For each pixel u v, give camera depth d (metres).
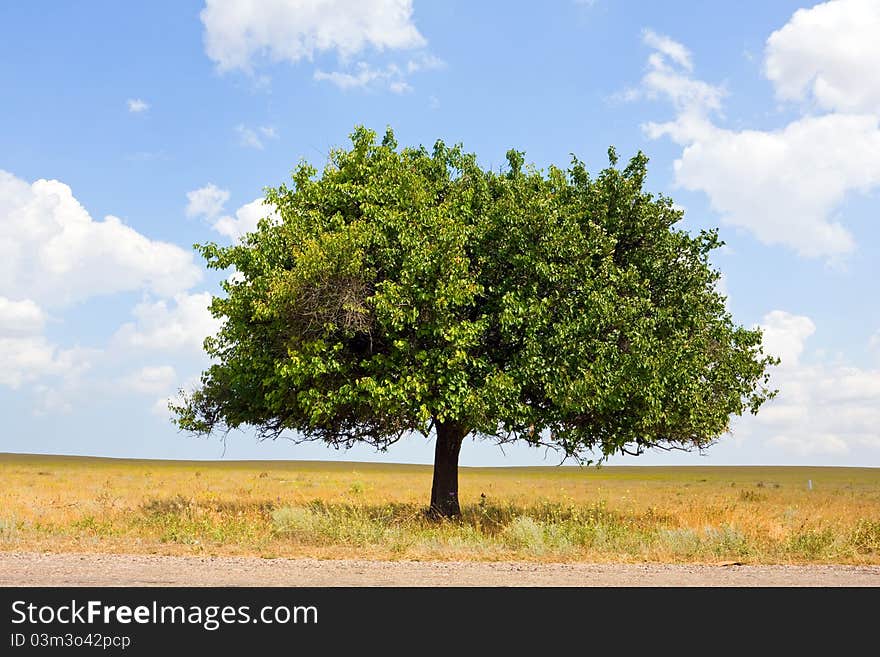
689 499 35.97
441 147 22.84
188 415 23.97
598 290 19.83
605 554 14.05
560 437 21.17
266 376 20.33
